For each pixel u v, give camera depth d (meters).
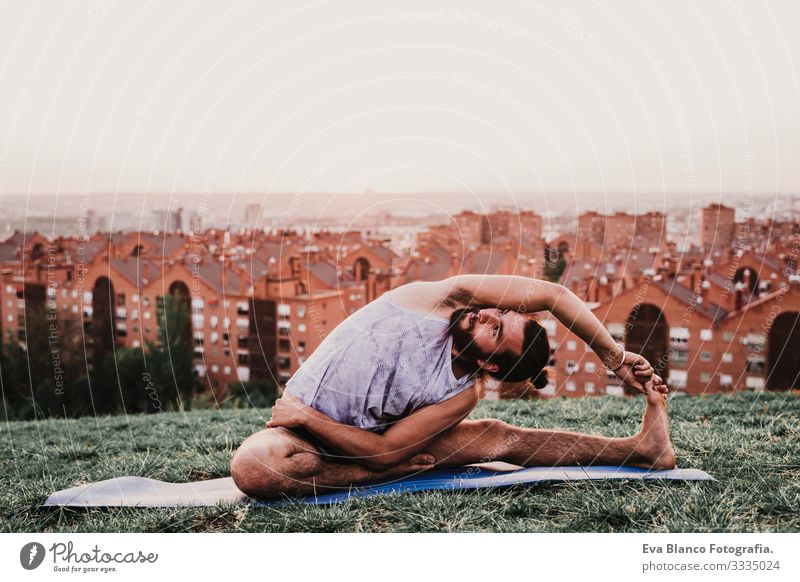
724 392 8.79
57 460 6.00
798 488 4.76
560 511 4.65
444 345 5.61
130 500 4.93
